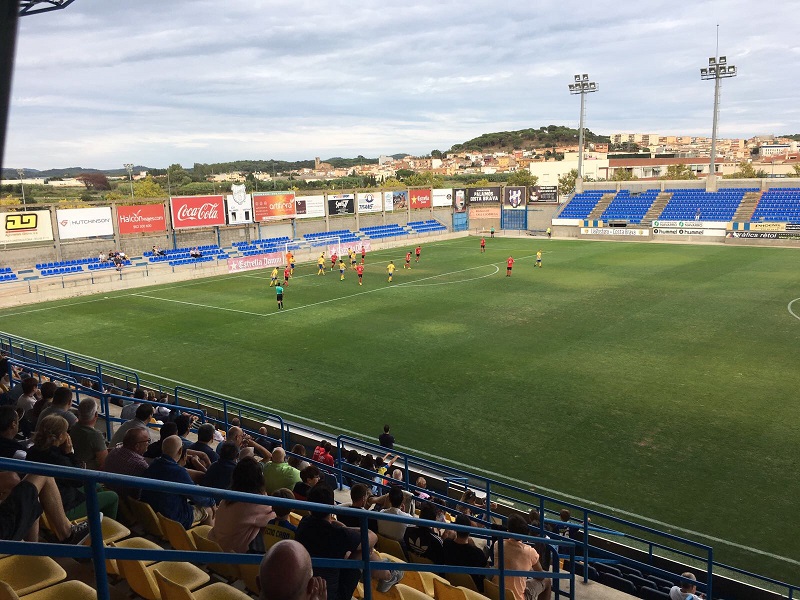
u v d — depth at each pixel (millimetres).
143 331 35375
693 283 46125
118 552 2906
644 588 12070
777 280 46312
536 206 84125
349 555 5574
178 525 6754
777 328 33062
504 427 21422
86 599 4926
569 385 25234
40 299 44219
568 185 163000
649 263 56656
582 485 17516
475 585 8586
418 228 82000
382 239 74375
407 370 27547
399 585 7473
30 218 50125
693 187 79250
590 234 77438
